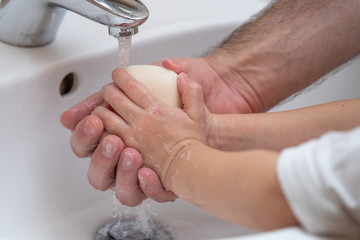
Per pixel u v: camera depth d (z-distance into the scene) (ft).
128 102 2.05
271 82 2.41
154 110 2.01
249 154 1.70
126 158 2.02
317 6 2.40
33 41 2.27
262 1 2.78
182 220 2.40
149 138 2.01
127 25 2.02
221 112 2.41
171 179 1.94
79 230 2.32
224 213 1.72
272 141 2.19
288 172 1.53
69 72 2.28
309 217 1.50
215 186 1.73
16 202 2.22
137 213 2.40
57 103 2.28
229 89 2.40
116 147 2.03
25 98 2.18
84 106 2.19
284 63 2.40
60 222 2.33
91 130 2.06
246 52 2.40
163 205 2.43
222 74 2.39
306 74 2.43
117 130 2.05
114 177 2.15
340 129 2.16
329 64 2.44
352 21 2.39
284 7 2.45
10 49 2.26
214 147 2.21
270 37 2.40
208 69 2.38
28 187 2.26
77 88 2.34
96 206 2.43
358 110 2.18
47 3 2.16
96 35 2.40
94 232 2.33
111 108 2.13
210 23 2.58
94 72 2.35
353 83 2.70
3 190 2.19
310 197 1.50
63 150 2.35
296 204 1.52
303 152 1.53
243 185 1.65
